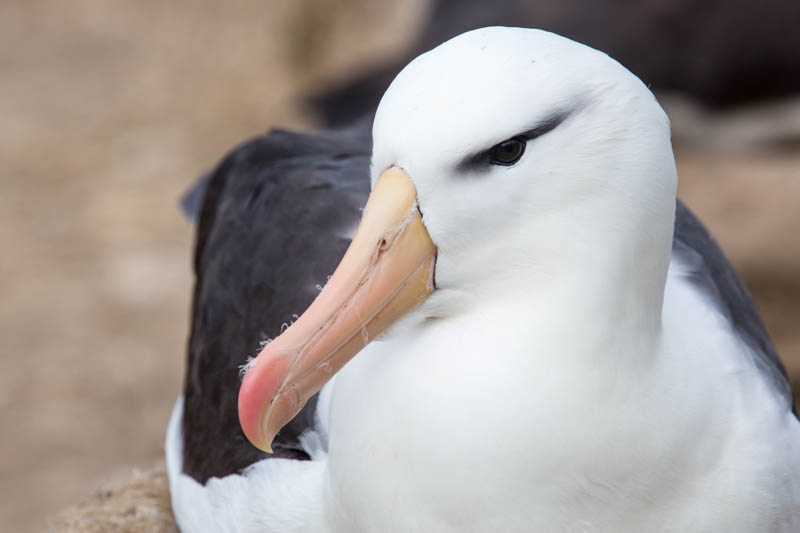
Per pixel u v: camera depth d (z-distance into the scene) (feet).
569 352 19.94
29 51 91.40
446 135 19.25
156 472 36.19
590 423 20.06
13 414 62.23
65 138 81.30
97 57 89.86
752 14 52.29
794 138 53.98
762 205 54.24
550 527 20.63
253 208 29.96
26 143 81.10
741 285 28.02
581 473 20.31
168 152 79.00
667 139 20.21
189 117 81.97
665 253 20.42
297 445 24.75
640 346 20.30
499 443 20.04
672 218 20.40
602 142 19.60
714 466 21.24
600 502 20.63
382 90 53.36
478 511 20.53
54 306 68.28
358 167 29.19
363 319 19.98
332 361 20.04
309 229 27.50
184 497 29.01
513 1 53.72
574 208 19.79
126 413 62.18
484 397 20.07
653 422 20.44
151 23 92.73
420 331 21.12
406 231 19.90
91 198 76.02
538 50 19.58
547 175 19.63
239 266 29.09
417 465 20.59
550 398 19.95
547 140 19.49
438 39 53.62
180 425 32.01
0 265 71.20
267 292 27.53
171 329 66.74
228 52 87.40
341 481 21.79
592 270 19.90
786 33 52.11
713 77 52.80
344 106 54.13
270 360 19.63
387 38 80.38
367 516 21.57
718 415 21.22
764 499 21.62
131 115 82.89
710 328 22.71
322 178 28.78
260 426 19.79
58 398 63.10
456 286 20.38
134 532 33.01
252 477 25.43
